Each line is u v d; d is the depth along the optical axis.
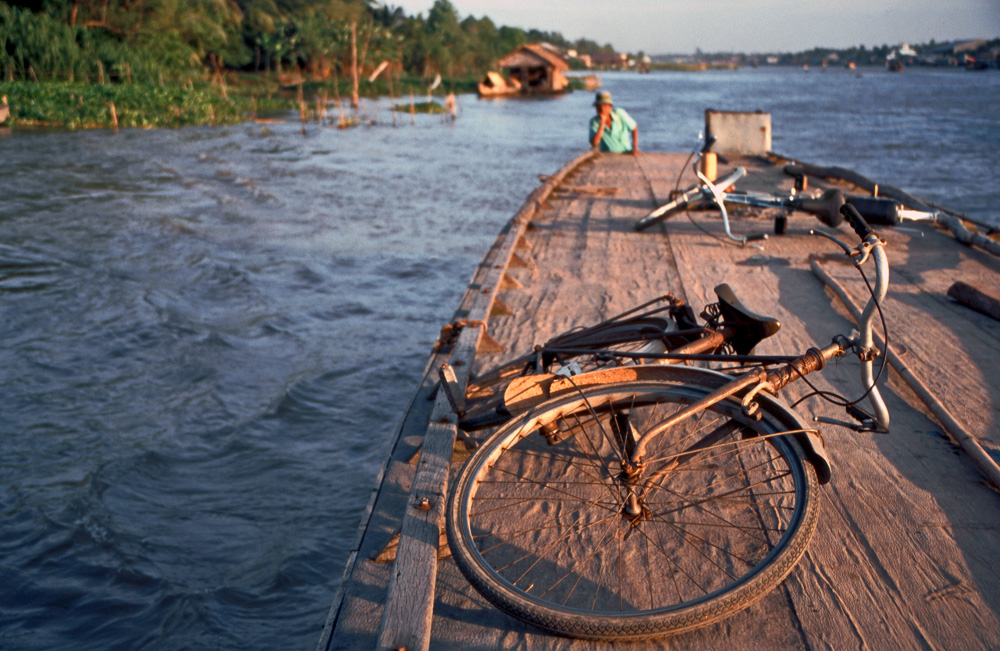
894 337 4.79
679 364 3.32
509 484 3.22
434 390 4.04
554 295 5.89
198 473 6.05
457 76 116.06
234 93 58.31
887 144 32.69
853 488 3.14
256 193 19.11
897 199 8.97
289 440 6.66
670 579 2.62
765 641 2.32
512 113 55.88
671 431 3.53
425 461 3.07
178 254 12.73
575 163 12.70
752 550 2.75
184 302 10.30
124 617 4.39
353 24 62.16
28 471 5.91
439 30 120.44
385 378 8.08
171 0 56.22
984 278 6.05
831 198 6.98
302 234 14.66
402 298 10.95
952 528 2.87
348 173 23.55
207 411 7.10
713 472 3.24
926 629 2.36
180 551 5.02
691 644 2.31
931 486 3.15
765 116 14.73
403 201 18.78
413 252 13.53
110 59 49.53
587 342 3.91
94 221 15.04
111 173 21.67
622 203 9.75
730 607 2.14
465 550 2.41
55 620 4.36
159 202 17.45
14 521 5.25
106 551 4.97
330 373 8.14
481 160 27.77
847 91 95.81
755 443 3.43
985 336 4.80
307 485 5.92
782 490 3.09
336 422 7.04
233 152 28.23
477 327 4.77
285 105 54.12
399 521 2.99
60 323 9.28
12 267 11.50
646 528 2.90
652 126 44.28
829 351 2.84
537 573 2.67
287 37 81.00
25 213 15.53
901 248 7.06
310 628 4.36
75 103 37.62
